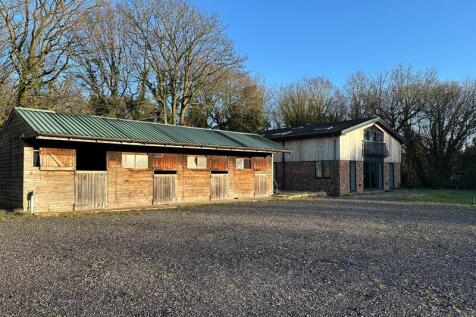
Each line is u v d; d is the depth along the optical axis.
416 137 34.03
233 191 18.62
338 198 20.30
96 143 13.57
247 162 19.45
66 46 21.11
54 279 4.80
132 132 14.64
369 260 5.91
